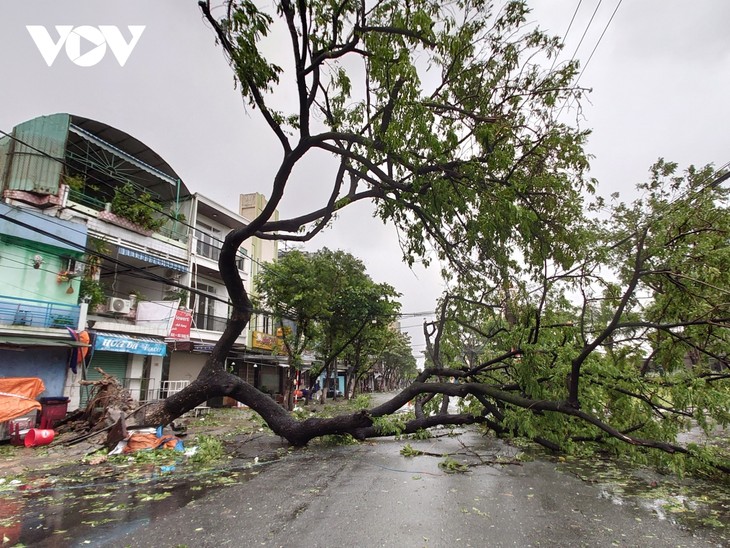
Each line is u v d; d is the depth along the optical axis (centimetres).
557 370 784
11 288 1233
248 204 2870
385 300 2170
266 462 800
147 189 1925
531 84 814
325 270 2177
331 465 772
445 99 867
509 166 773
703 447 688
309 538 411
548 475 700
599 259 782
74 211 1445
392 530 433
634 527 448
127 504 523
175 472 707
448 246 997
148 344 1619
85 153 1595
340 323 2294
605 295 801
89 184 1677
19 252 1255
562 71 786
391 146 721
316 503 528
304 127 758
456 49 733
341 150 802
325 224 989
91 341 1428
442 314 1159
